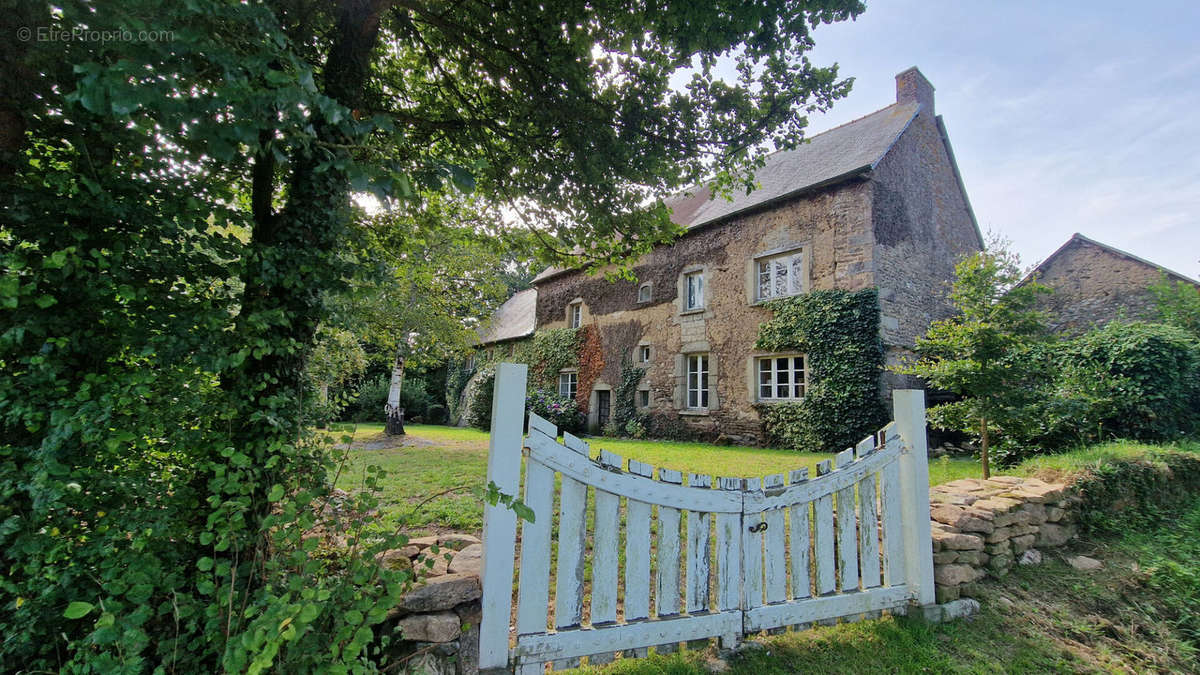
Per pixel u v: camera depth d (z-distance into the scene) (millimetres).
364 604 1606
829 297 9156
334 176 2232
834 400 8836
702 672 2266
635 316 13227
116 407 1522
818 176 9891
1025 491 4066
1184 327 7898
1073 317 10453
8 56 1469
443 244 8195
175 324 1685
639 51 3277
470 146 3820
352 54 2502
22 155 1586
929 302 9875
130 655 1359
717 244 11367
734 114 3500
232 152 1404
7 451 1408
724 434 10641
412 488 4828
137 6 1307
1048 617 3133
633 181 3922
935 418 5312
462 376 19453
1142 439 6031
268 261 1940
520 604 2029
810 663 2439
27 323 1425
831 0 2854
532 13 3059
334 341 2934
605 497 2225
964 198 11523
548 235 5078
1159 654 2951
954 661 2582
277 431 1950
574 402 14484
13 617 1435
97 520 1600
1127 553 4008
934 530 3299
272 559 1661
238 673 1308
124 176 1617
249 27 1570
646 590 2283
